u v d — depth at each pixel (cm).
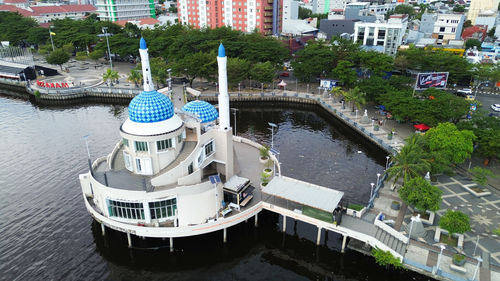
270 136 10356
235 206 6084
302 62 14125
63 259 5612
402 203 6512
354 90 11262
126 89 13912
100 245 5959
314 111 12675
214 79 14038
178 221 5900
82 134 10381
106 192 5628
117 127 10975
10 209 6775
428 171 7200
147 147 5897
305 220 5931
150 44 16838
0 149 9331
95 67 17875
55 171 8200
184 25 19412
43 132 10556
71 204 6975
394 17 16825
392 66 13650
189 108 7456
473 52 16800
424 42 18288
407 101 9856
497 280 4819
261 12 18812
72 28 19888
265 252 5956
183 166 5856
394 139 9438
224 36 16388
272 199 6438
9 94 15075
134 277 5378
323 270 5581
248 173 7288
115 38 17875
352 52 14225
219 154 6562
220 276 5453
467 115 10156
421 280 5228
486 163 7944
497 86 13912
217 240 6128
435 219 6159
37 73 16288
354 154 9175
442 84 11288
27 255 5647
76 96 13925
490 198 6800
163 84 13950
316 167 8450
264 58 14538
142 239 6072
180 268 5581
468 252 5378
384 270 5497
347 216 6034
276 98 13288
